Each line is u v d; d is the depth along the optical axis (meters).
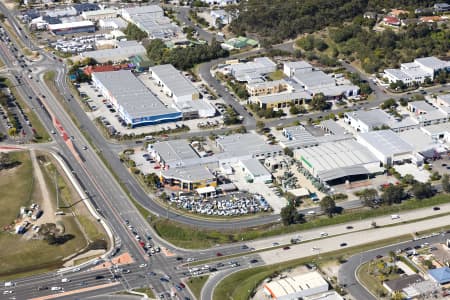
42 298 180.50
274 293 178.38
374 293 182.38
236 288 184.12
